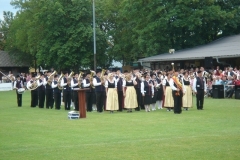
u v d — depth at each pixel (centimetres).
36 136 1405
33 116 2038
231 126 1561
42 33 5634
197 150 1115
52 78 2533
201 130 1469
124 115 2023
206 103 2597
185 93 2206
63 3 5338
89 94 2297
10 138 1372
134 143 1227
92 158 1046
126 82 2203
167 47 4669
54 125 1672
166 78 2245
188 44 4759
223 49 3884
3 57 7294
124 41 5416
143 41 4650
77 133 1450
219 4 4869
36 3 6056
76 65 5550
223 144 1189
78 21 5375
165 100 2245
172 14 4400
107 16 5675
